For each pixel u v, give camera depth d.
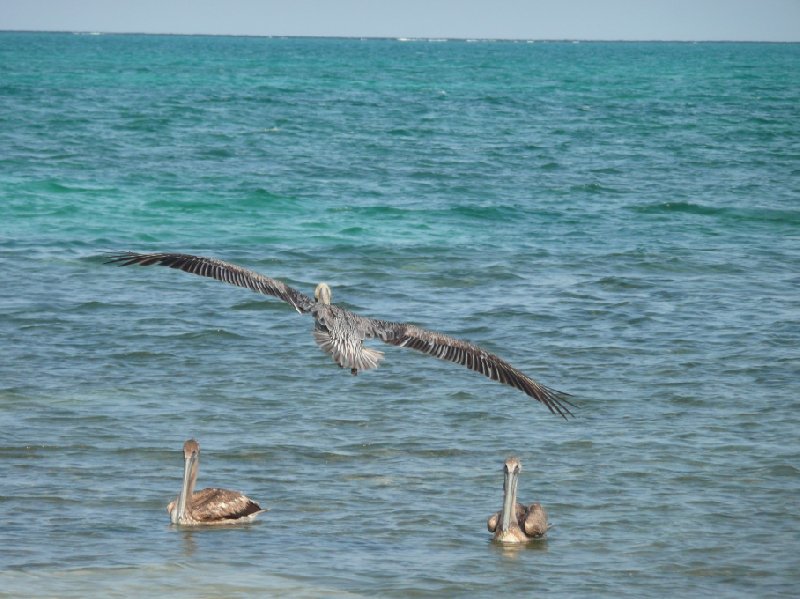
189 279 31.61
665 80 155.62
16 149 57.72
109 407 20.83
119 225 39.50
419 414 20.84
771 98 116.25
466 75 165.00
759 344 25.59
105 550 14.99
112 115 80.31
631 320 27.81
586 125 82.31
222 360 24.03
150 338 25.55
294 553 15.07
